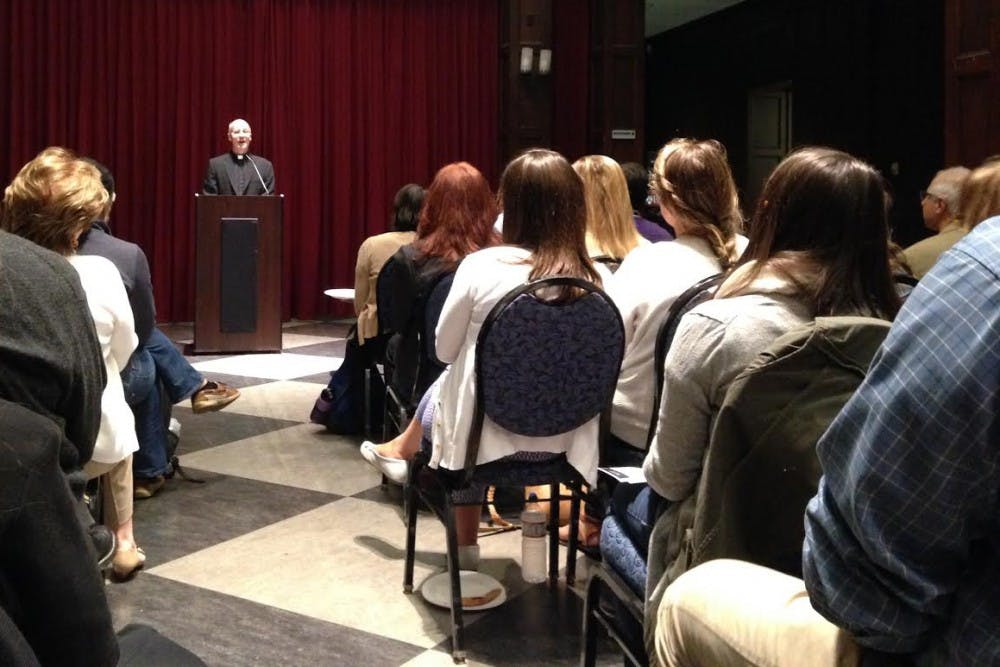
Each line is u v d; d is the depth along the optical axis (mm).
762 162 10578
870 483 863
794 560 1267
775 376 1230
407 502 2629
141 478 3365
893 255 1945
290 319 8680
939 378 831
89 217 2338
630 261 2297
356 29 8648
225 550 2895
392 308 2980
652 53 11898
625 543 1705
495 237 2865
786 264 1390
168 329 7926
